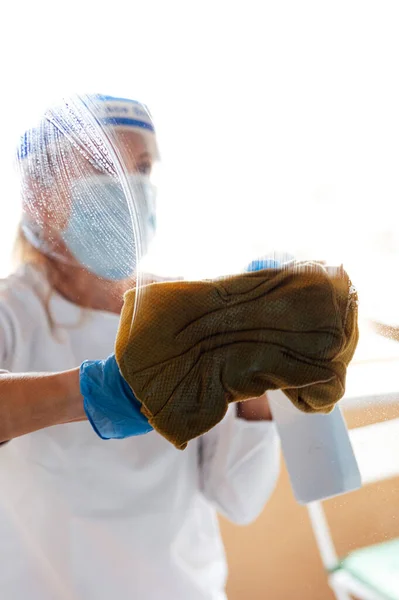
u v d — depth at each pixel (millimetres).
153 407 521
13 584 864
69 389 618
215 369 514
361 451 690
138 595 894
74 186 583
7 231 756
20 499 880
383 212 534
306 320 510
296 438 708
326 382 526
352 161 528
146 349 524
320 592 951
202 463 953
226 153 527
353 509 731
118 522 892
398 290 560
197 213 536
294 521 997
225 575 1036
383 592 829
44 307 802
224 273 539
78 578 878
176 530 933
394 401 655
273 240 535
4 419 632
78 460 870
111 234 593
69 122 560
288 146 524
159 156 531
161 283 540
